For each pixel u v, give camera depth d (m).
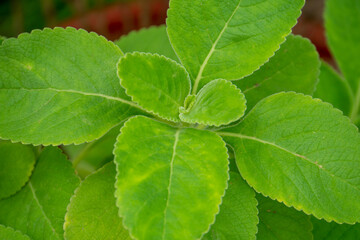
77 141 0.47
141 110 0.49
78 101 0.48
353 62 0.63
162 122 0.47
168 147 0.45
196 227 0.42
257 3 0.49
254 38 0.49
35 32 0.48
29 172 0.51
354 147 0.46
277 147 0.47
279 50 0.53
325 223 0.54
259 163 0.47
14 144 0.51
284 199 0.46
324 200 0.46
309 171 0.46
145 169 0.44
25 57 0.48
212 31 0.49
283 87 0.53
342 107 0.62
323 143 0.46
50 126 0.47
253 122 0.48
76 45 0.48
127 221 0.42
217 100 0.47
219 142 0.46
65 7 0.91
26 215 0.50
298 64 0.53
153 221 0.42
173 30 0.49
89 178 0.48
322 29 0.91
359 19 0.63
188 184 0.44
